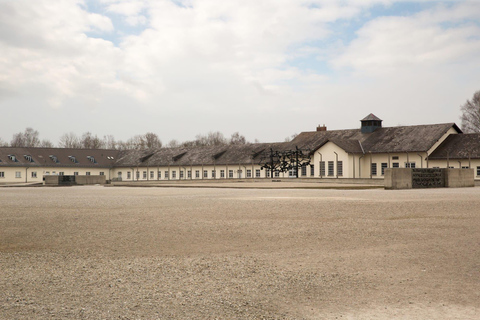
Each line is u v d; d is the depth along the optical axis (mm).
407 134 69562
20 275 9539
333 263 10320
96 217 18750
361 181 56156
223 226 15820
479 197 26234
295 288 8508
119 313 7238
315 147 75688
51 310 7371
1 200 29625
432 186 43031
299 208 21156
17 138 146375
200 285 8727
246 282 8906
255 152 83688
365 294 8148
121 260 10914
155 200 28219
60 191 44812
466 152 62125
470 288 8406
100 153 104000
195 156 91500
